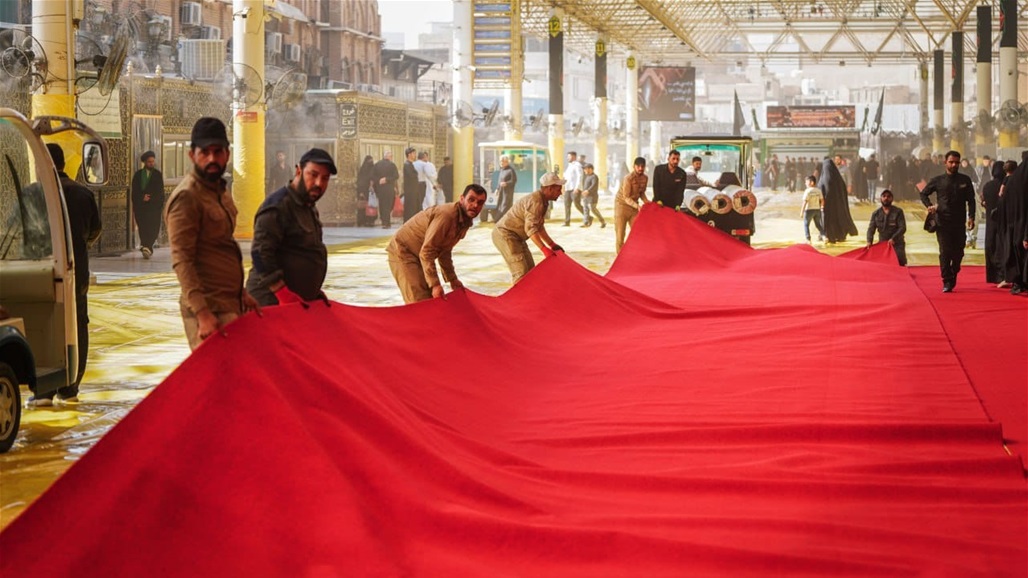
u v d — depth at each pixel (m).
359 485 4.85
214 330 5.50
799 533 4.76
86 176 8.02
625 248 16.25
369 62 54.41
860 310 12.27
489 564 4.46
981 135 38.31
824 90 112.94
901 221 17.55
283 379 5.19
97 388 8.67
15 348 6.97
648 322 11.54
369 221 28.77
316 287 6.58
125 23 15.65
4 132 7.50
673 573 4.33
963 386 8.22
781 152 58.25
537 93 95.25
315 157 6.45
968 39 62.62
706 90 103.31
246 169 23.78
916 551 4.60
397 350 6.88
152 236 19.38
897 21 56.34
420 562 4.45
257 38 23.64
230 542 4.41
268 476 4.69
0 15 29.08
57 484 4.20
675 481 5.46
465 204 8.53
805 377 8.54
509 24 35.06
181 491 4.49
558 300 10.64
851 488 5.39
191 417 4.74
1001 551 4.60
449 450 5.63
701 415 7.12
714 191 20.12
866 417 7.00
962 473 5.82
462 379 7.36
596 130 49.28
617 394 7.89
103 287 15.08
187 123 22.77
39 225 7.49
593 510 5.13
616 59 66.62
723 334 10.66
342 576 4.27
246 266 18.48
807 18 55.56
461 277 17.11
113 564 4.15
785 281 14.93
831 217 23.80
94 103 18.33
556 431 6.75
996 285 15.56
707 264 16.34
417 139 34.28
